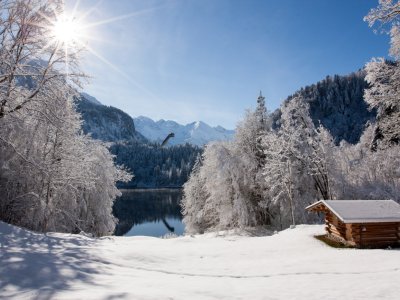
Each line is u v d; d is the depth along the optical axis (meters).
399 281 8.88
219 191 33.00
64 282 7.51
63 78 17.55
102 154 33.75
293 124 33.78
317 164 31.89
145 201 103.94
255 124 34.91
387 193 28.88
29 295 6.26
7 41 15.84
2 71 15.88
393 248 15.48
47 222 23.45
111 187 35.44
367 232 15.91
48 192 23.08
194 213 42.28
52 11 16.47
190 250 15.72
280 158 30.42
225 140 36.00
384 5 15.33
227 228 33.50
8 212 22.05
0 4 15.12
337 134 149.12
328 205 17.41
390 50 16.77
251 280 9.76
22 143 21.30
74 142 25.62
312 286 8.68
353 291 8.06
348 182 32.91
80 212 31.73
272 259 13.71
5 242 12.30
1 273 7.58
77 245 14.02
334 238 17.38
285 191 30.47
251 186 32.91
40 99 17.09
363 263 11.91
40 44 16.70
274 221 32.34
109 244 15.88
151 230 54.59
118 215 74.25
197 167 44.31
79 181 25.98
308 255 14.24
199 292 7.67
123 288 7.43
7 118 17.50
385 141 19.88
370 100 18.23
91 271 9.16
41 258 9.71
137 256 12.95
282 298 7.46
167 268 11.57
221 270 11.50
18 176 21.61
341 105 163.62
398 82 17.09
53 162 23.66
